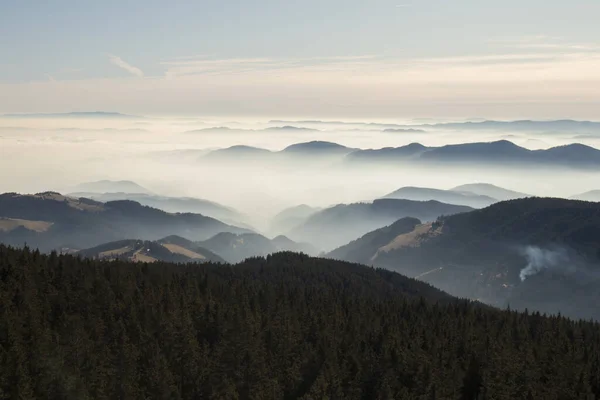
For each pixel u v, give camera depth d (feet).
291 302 540.52
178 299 494.59
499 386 390.21
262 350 435.53
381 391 384.88
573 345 462.60
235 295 532.73
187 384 405.18
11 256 496.64
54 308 445.37
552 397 392.06
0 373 345.72
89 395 360.07
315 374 417.28
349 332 470.80
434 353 429.38
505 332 480.23
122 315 450.71
